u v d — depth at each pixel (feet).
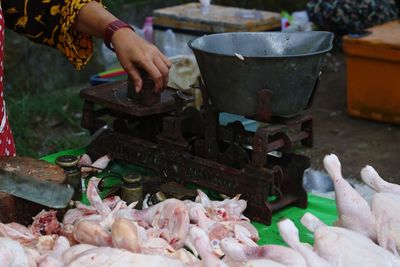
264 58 6.25
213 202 6.89
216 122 7.27
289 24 19.49
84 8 7.27
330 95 19.39
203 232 5.21
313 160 14.79
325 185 8.64
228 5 21.81
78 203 6.73
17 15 7.39
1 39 6.84
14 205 6.26
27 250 5.39
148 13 19.98
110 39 7.25
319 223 5.97
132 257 4.99
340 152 15.31
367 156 15.11
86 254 5.09
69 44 7.40
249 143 7.17
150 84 7.46
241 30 14.10
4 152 7.23
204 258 5.00
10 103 16.67
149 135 8.24
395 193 6.31
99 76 13.74
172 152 7.48
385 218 5.84
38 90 18.07
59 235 6.07
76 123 16.34
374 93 16.90
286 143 6.95
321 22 21.83
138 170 8.21
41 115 16.63
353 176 13.98
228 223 6.34
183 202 6.63
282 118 6.86
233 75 6.47
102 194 7.48
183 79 10.26
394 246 5.69
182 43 14.67
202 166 7.24
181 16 14.62
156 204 6.63
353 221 5.94
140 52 7.13
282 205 7.09
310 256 5.25
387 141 16.02
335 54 22.72
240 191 6.97
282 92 6.47
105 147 8.29
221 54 6.43
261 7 22.85
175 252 5.64
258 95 6.48
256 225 6.85
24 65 17.72
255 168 6.82
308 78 6.50
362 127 16.96
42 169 6.55
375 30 17.17
